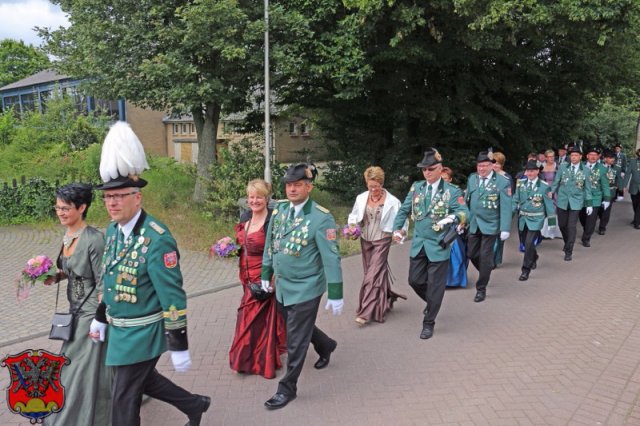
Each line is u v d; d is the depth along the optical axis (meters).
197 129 13.45
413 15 10.59
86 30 11.23
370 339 5.58
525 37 12.31
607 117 30.75
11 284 7.55
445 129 14.87
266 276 4.38
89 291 3.48
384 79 13.36
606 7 9.78
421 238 5.59
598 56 14.24
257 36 10.70
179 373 4.75
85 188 3.53
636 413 4.03
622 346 5.33
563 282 7.82
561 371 4.76
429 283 5.53
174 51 10.77
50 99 22.23
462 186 15.64
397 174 14.42
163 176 15.55
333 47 11.36
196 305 6.72
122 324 3.09
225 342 5.49
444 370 4.80
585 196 9.64
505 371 4.77
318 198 15.25
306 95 13.98
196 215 11.98
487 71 14.63
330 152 15.30
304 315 4.09
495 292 7.32
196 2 10.08
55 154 18.67
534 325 5.95
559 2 10.12
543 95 16.69
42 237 10.79
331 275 4.05
